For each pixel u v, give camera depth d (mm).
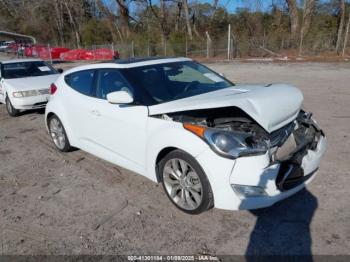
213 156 3039
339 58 20812
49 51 36250
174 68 4387
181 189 3482
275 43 27297
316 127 3812
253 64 20172
